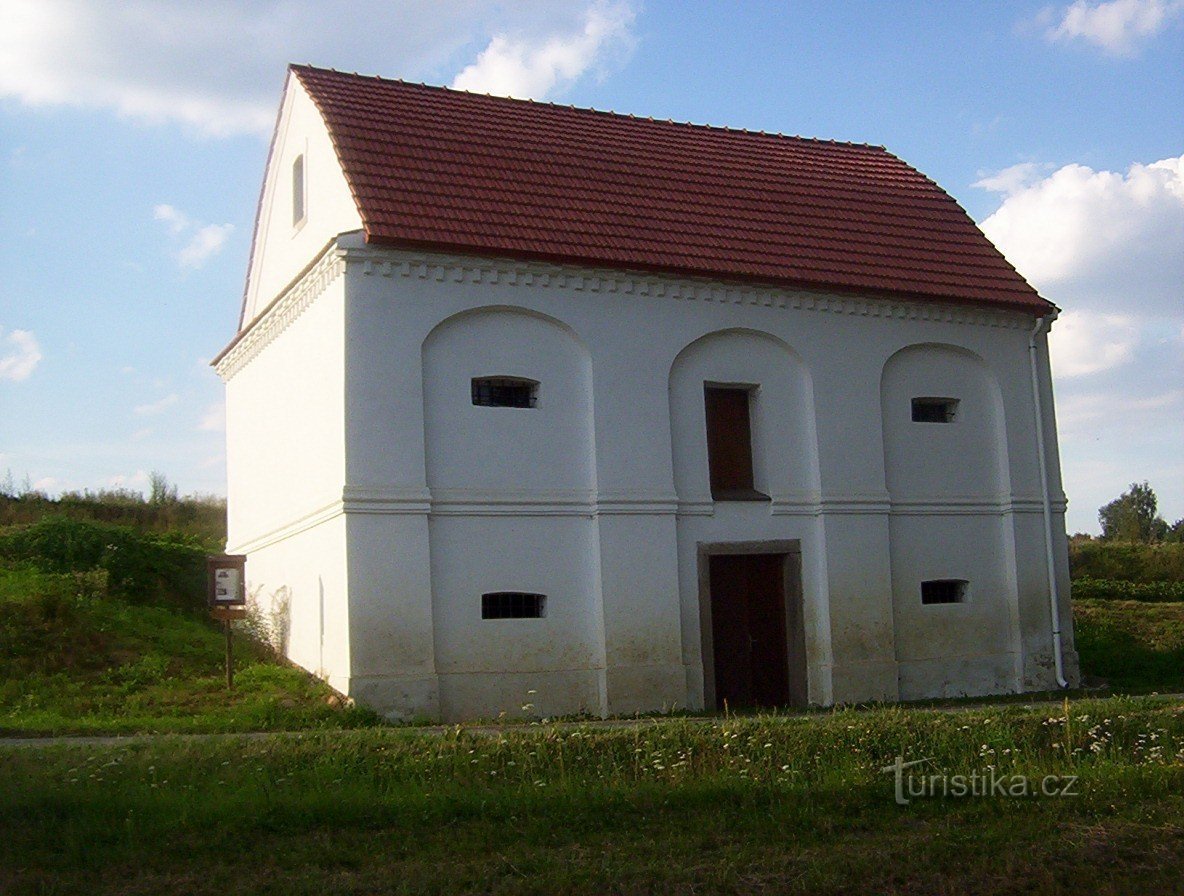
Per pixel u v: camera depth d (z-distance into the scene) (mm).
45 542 22750
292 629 19484
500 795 11438
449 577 17594
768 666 19938
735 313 20141
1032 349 22844
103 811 10625
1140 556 39500
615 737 13141
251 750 12359
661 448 19188
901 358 21719
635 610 18625
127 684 17094
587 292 19000
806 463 20562
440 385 17953
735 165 23156
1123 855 10539
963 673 21375
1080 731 14547
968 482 22062
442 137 20281
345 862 9836
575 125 22625
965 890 9594
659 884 9414
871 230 22625
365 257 17500
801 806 11695
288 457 20078
